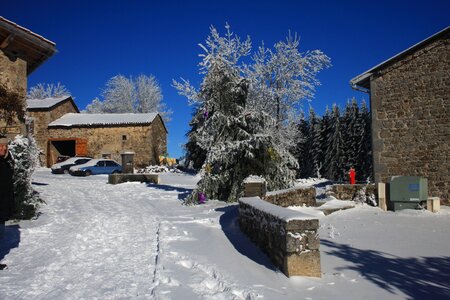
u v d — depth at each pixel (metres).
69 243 6.86
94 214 10.18
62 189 16.38
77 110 37.38
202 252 6.23
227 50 17.69
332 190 13.43
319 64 24.30
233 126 13.52
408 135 13.35
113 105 48.34
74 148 34.34
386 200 12.33
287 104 24.31
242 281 4.94
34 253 6.21
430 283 5.33
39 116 32.25
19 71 10.84
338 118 36.09
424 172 13.05
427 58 13.21
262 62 24.27
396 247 7.40
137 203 12.88
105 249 6.45
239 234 7.57
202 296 4.34
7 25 10.09
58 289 4.52
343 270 5.80
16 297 4.25
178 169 31.05
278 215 5.54
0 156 5.42
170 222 8.95
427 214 11.38
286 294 4.63
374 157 13.79
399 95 13.55
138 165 31.80
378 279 5.43
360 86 14.66
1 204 5.49
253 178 10.46
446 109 12.86
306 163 38.59
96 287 4.59
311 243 5.22
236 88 13.66
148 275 5.05
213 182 12.89
